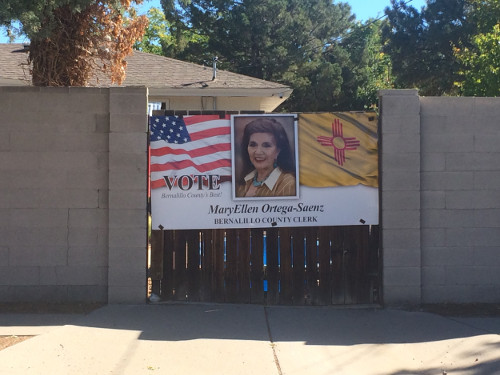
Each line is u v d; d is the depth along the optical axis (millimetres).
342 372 4965
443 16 29656
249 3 30203
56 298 6770
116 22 7988
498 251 6902
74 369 4867
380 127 6891
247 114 6961
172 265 6910
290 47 31094
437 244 6906
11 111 6715
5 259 6734
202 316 6418
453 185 6906
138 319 6258
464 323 6277
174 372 4859
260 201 6887
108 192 6770
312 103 31750
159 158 6848
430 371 5004
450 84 29984
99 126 6781
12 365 4898
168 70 14945
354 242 6957
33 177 6738
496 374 4914
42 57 7598
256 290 6938
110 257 6746
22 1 6160
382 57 38906
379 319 6414
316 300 6938
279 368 5004
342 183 6922
